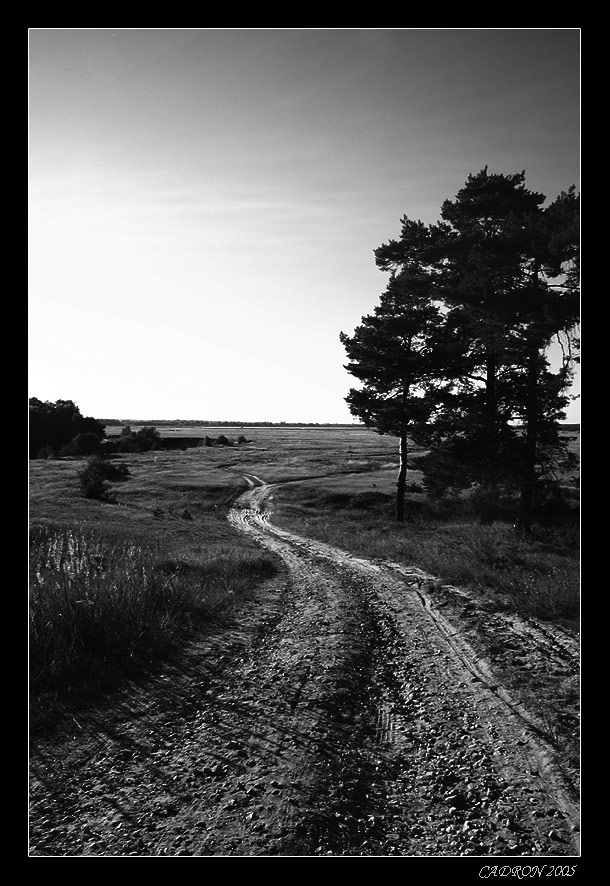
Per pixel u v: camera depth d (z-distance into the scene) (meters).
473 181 25.48
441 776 5.69
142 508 42.66
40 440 87.62
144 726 6.95
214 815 5.00
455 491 32.81
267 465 83.06
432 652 9.79
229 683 8.52
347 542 27.50
